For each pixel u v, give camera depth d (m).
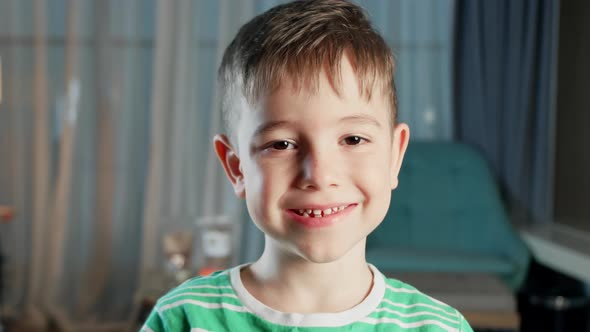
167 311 0.75
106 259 3.62
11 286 3.56
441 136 3.69
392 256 2.97
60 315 3.56
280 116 0.64
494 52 3.54
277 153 0.65
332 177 0.63
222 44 3.59
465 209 3.33
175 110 3.61
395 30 3.65
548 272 3.12
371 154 0.66
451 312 0.76
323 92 0.63
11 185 3.55
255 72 0.66
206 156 3.65
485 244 3.25
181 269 2.92
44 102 3.54
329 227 0.64
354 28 0.68
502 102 3.58
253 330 0.71
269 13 0.71
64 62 3.57
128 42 3.59
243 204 3.64
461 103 3.59
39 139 3.54
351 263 0.72
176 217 3.63
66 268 3.60
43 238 3.58
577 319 2.84
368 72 0.65
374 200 0.66
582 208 3.26
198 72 3.64
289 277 0.71
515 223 3.59
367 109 0.65
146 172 3.63
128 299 3.65
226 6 3.59
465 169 3.38
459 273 2.85
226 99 0.74
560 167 3.55
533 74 3.57
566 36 3.47
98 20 3.56
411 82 3.68
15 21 3.51
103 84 3.57
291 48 0.65
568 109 3.44
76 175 3.58
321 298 0.71
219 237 2.97
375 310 0.72
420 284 2.66
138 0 3.59
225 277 0.76
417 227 3.33
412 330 0.72
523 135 3.55
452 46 3.54
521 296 2.96
